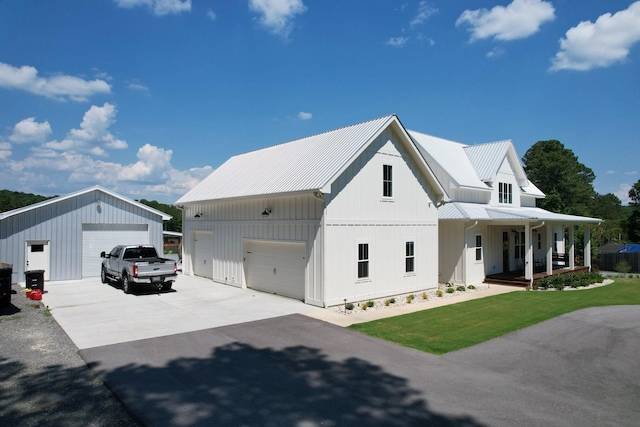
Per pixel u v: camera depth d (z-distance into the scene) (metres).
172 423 5.67
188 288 18.06
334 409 6.17
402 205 16.59
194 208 22.80
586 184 62.50
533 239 26.84
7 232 18.55
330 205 13.83
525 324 11.74
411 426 5.67
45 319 11.86
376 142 15.62
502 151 24.25
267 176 17.30
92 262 20.98
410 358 8.65
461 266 19.47
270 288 16.70
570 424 5.78
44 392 6.68
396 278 16.22
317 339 9.98
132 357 8.48
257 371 7.75
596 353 9.09
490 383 7.29
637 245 40.12
